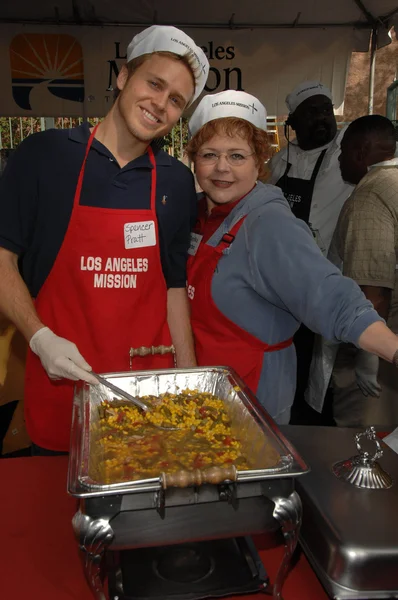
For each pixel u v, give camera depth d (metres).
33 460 1.34
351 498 0.99
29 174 1.48
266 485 0.86
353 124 2.51
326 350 2.70
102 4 4.20
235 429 1.19
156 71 1.35
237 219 1.52
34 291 1.62
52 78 4.52
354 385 2.67
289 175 3.59
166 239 1.63
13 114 4.56
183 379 1.38
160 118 1.41
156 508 0.83
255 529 0.88
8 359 2.26
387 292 2.22
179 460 1.06
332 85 4.59
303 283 1.30
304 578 0.98
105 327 1.54
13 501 1.17
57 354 1.32
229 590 0.91
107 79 4.54
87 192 1.50
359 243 2.21
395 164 2.31
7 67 4.46
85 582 0.95
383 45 4.44
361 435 1.08
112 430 1.21
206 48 4.45
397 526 0.91
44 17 4.32
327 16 4.32
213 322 1.59
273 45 4.48
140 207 1.55
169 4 4.22
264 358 1.54
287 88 4.59
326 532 0.91
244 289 1.51
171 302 1.74
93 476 0.88
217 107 1.43
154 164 1.57
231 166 1.47
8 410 2.43
